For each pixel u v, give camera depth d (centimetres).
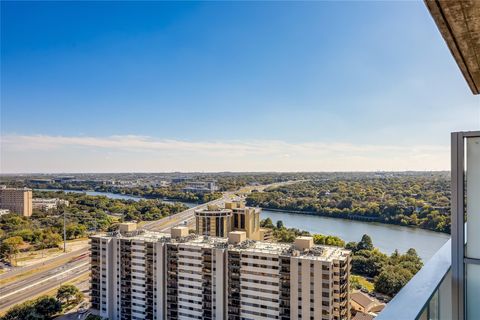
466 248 277
